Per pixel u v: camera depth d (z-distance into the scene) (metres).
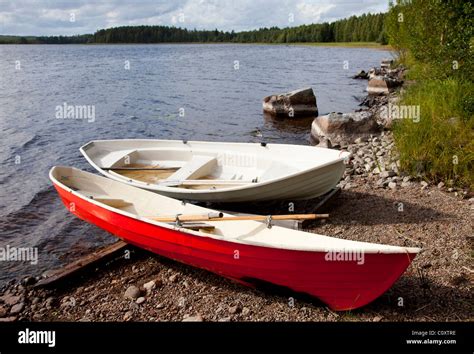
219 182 7.06
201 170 7.61
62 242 6.67
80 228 7.11
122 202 6.40
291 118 16.50
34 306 4.98
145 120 16.33
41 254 6.31
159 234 5.22
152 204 6.29
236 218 5.20
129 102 20.39
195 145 8.33
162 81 28.59
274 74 32.91
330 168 6.35
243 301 4.82
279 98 16.69
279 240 5.11
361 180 8.16
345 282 4.36
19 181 9.55
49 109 18.31
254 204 7.42
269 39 123.06
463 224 6.00
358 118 11.52
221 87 25.39
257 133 14.13
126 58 56.12
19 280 5.61
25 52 76.56
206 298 4.92
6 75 32.31
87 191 6.94
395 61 29.69
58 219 7.49
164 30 119.62
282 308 4.68
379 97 20.17
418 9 15.88
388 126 11.64
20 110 17.92
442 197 6.98
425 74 14.05
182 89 24.64
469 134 8.11
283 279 4.62
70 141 13.19
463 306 4.41
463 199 6.84
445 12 13.38
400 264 4.06
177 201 6.07
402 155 8.11
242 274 4.86
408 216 6.44
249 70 36.44
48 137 13.60
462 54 12.00
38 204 8.23
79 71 36.34
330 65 41.09
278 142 12.88
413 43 14.82
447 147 7.78
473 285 4.68
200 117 16.84
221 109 18.42
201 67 40.12
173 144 8.49
